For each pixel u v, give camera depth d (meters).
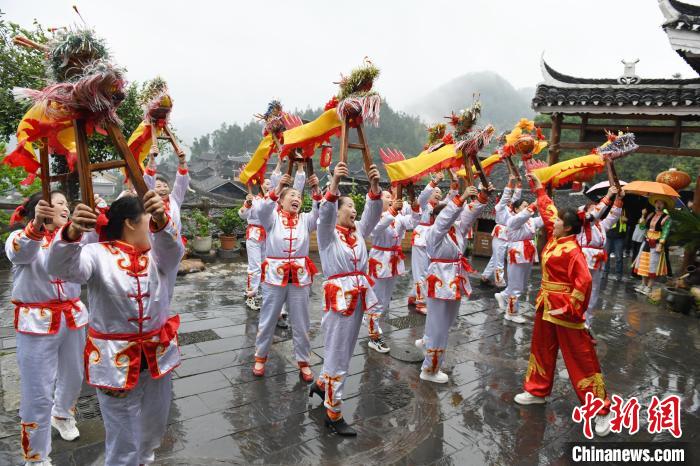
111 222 2.08
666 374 4.66
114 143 1.88
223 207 10.53
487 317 6.38
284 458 3.02
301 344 4.12
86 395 3.72
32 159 2.46
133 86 7.88
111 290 1.99
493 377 4.42
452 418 3.63
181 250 2.10
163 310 2.17
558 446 3.31
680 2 7.02
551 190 5.49
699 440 3.44
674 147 8.34
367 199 3.29
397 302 6.97
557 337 3.68
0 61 6.96
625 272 10.04
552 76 9.17
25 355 2.65
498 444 3.30
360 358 4.74
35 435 2.67
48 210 2.18
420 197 6.39
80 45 1.81
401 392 4.03
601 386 3.47
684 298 6.87
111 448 2.14
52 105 1.87
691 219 7.34
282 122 4.04
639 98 8.12
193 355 4.62
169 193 3.70
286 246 4.03
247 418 3.48
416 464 3.03
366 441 3.26
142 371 2.16
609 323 6.33
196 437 3.21
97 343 2.05
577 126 9.07
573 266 3.42
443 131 4.75
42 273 2.69
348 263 3.36
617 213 5.32
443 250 3.99
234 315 5.96
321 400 3.80
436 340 4.11
